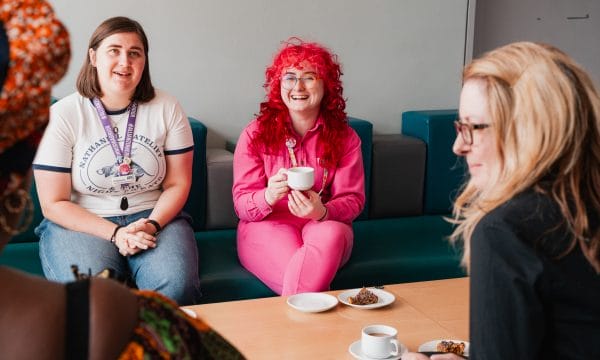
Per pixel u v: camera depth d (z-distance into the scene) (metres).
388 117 3.85
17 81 0.57
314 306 2.16
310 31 3.61
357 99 3.77
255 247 2.88
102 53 2.64
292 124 2.98
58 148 2.67
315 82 2.88
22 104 0.58
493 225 1.18
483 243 1.19
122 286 0.68
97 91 2.70
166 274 2.62
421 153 3.61
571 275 1.15
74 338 0.61
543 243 1.16
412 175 3.61
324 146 2.96
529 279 1.15
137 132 2.75
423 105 3.91
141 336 0.65
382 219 3.60
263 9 3.51
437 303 2.20
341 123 3.00
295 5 3.56
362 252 3.09
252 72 3.55
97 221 2.70
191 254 2.73
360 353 1.84
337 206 2.90
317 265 2.69
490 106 1.25
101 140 2.71
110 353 0.62
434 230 3.42
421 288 2.33
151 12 3.34
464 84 1.31
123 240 2.66
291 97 2.89
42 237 2.78
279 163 2.97
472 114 1.28
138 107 2.77
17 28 0.58
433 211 3.69
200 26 3.42
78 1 3.23
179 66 3.43
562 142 1.19
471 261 1.22
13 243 3.04
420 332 1.98
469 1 3.88
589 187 1.21
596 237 1.17
